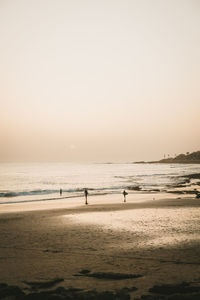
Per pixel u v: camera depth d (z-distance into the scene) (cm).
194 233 1612
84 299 671
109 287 803
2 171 16988
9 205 3412
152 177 10194
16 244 1441
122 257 1167
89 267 1039
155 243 1392
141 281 856
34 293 715
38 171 17038
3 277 928
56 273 968
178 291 735
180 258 1131
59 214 2470
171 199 3625
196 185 6397
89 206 3041
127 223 1959
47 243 1452
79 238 1543
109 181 8356
